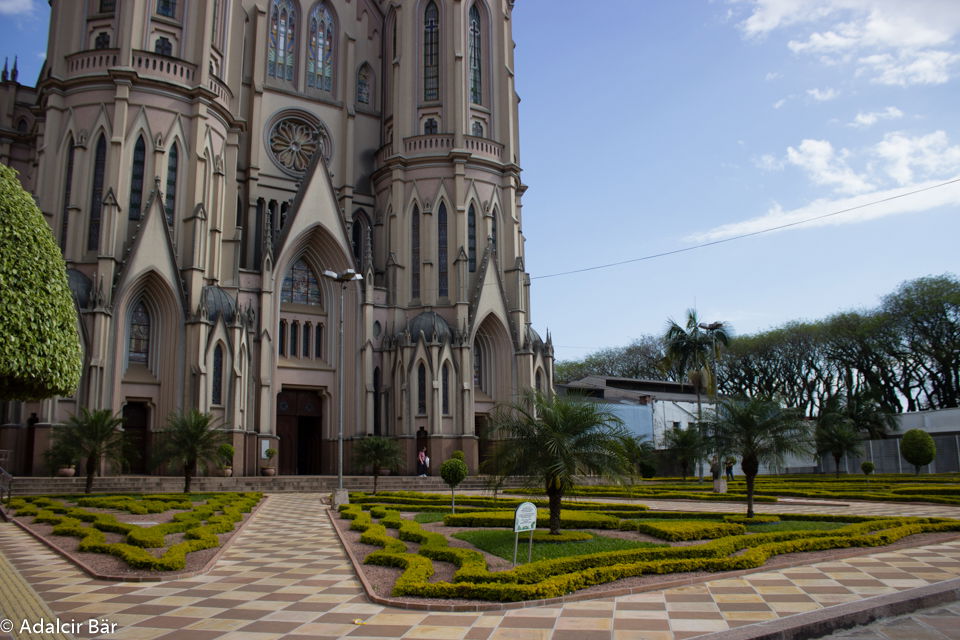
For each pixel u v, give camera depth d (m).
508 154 69.94
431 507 34.69
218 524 24.70
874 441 78.94
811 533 20.55
